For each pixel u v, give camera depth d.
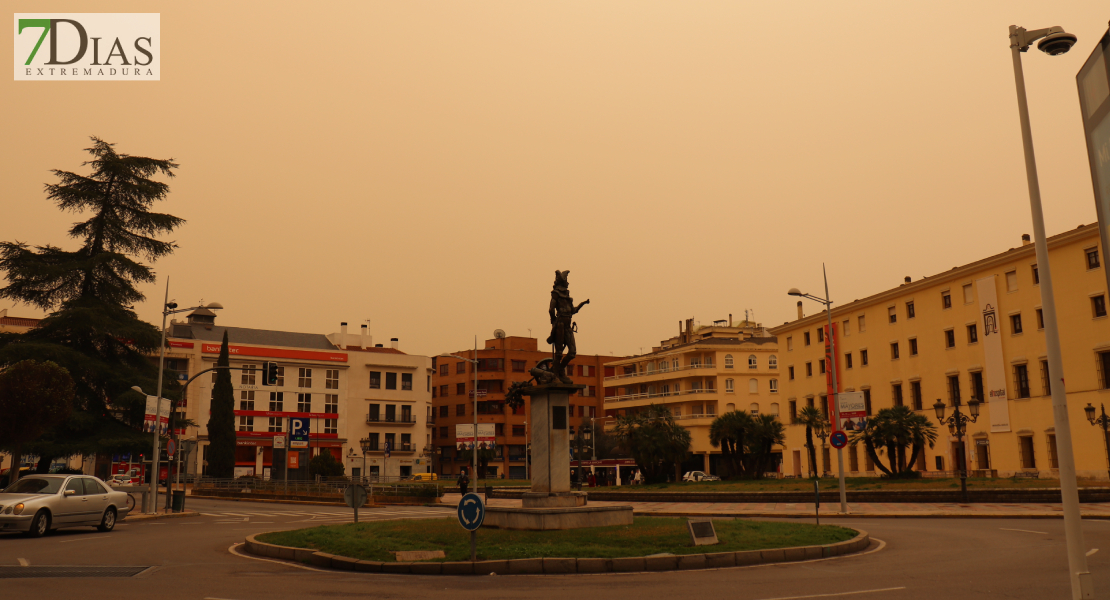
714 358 91.25
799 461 75.81
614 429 63.53
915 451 47.44
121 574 12.70
